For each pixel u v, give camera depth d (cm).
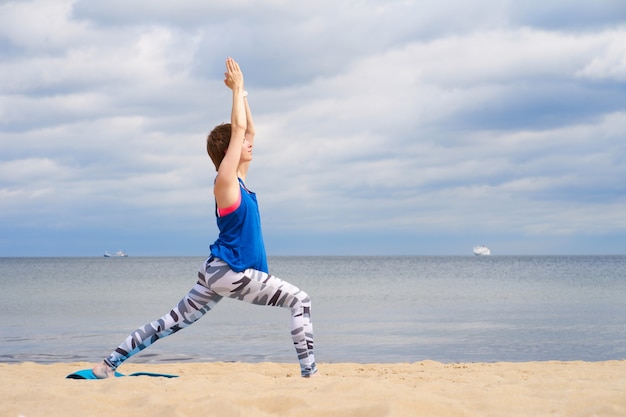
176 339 1263
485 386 414
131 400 346
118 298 2809
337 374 641
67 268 11125
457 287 4103
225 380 446
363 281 5434
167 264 14588
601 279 5672
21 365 717
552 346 1208
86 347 1159
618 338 1327
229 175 427
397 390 363
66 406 326
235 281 434
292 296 453
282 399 333
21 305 2347
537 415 314
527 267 11375
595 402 338
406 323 1652
